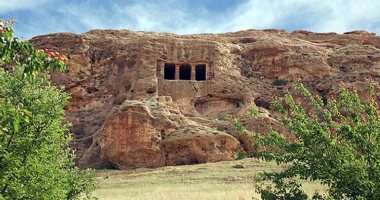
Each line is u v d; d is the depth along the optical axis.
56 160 15.66
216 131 48.81
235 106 59.78
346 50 67.19
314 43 71.75
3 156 13.09
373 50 66.56
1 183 12.70
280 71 64.94
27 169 13.53
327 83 61.53
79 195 18.73
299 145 12.66
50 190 14.04
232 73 62.59
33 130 14.13
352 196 12.01
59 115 14.73
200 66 63.84
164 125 49.03
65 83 61.88
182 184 34.69
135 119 48.59
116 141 48.34
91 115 59.56
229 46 65.81
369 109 12.25
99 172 45.81
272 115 54.34
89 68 63.84
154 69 61.19
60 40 66.75
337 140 12.34
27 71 8.87
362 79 60.34
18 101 14.27
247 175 37.06
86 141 55.66
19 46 8.66
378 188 11.67
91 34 68.69
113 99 60.97
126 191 30.81
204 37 71.50
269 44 65.94
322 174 12.40
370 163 11.91
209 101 60.22
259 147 13.74
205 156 47.06
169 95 60.09
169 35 70.62
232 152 47.78
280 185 13.48
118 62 63.12
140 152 47.78
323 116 13.00
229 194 25.73
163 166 47.28
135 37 66.69
